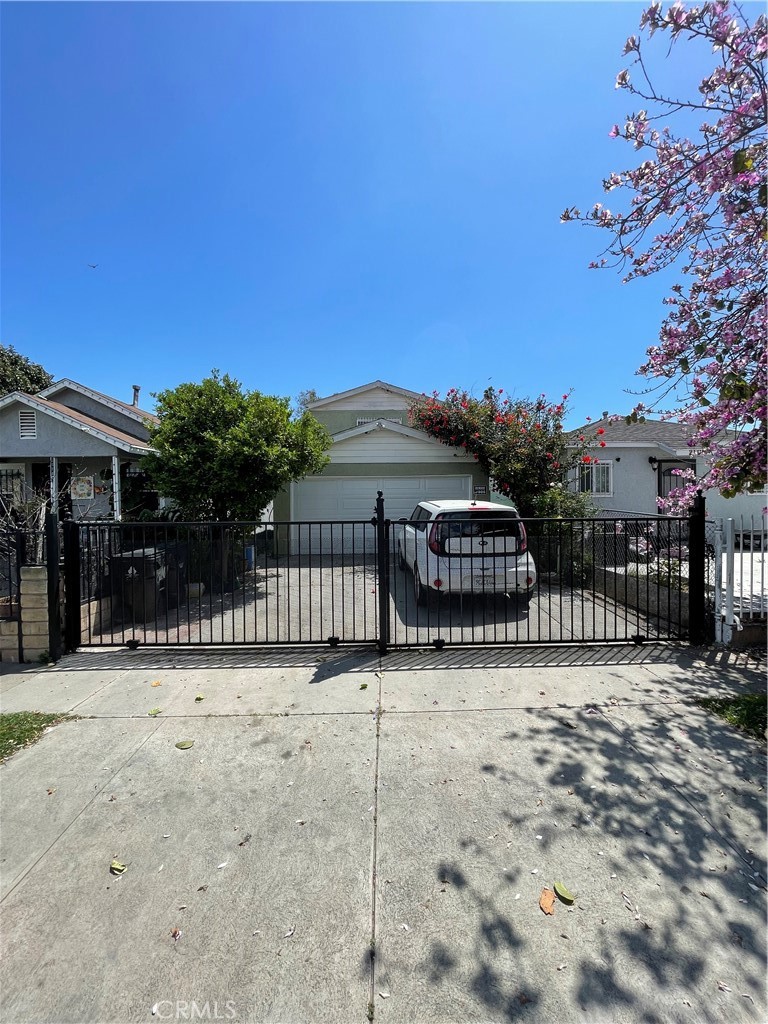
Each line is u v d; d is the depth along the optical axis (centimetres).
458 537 643
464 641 542
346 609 743
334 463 1305
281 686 427
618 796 268
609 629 609
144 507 1541
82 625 579
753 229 391
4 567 511
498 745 323
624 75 363
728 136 359
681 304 454
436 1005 164
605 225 428
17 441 1356
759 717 352
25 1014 162
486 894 207
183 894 209
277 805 266
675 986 168
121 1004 165
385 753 316
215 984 172
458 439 1246
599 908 199
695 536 518
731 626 509
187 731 348
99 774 297
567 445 1154
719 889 207
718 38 325
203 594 863
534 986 169
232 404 888
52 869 223
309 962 179
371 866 223
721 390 402
